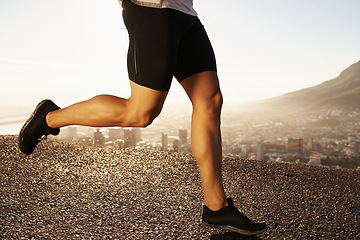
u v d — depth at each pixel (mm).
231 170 2910
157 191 2336
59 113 1831
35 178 2545
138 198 2191
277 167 3043
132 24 1568
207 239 1641
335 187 2543
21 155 3133
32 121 1899
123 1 1609
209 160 1696
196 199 2193
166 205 2082
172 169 2861
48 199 2135
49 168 2801
